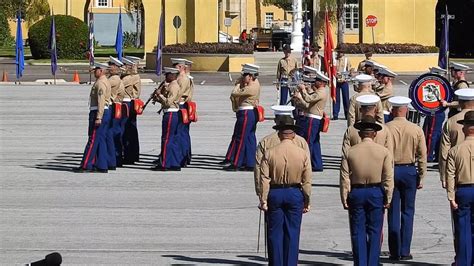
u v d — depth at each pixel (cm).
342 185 1911
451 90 2889
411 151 2138
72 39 10250
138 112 3547
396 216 2131
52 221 2556
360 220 1906
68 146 4053
